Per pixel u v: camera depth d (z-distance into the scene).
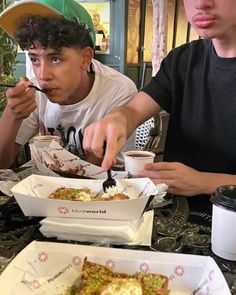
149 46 4.48
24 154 1.50
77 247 0.60
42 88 1.32
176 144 1.30
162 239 0.72
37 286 0.56
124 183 0.86
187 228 0.76
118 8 3.94
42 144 1.15
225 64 1.14
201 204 0.89
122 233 0.69
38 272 0.57
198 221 0.80
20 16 1.40
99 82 1.54
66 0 1.46
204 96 1.20
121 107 1.28
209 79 1.19
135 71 4.32
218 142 1.18
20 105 1.25
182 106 1.28
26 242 0.70
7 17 1.41
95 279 0.56
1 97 1.45
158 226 0.77
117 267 0.58
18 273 0.55
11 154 1.31
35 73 1.34
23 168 1.10
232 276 0.59
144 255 0.58
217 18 0.94
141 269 0.57
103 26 4.06
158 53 3.81
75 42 1.32
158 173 0.94
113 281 0.54
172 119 1.32
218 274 0.53
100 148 0.90
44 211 0.74
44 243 0.60
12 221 0.79
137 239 0.70
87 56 1.45
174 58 1.31
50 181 0.87
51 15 1.38
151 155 1.03
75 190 0.84
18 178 1.00
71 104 1.52
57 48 1.25
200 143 1.22
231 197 0.64
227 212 0.62
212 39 1.11
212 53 1.19
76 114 1.53
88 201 0.73
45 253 0.58
